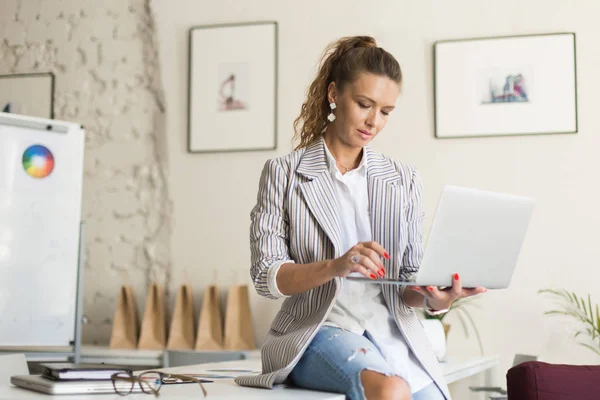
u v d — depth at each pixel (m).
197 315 3.85
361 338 1.72
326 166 1.85
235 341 3.68
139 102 4.11
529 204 1.72
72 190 3.62
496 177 3.54
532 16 3.57
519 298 3.46
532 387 1.91
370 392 1.54
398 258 1.82
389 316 1.84
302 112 2.04
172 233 3.94
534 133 3.51
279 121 3.83
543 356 3.41
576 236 3.44
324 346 1.68
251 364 2.49
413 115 3.65
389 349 1.77
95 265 4.08
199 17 3.98
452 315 3.53
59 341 3.53
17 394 1.52
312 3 3.82
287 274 1.70
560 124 3.49
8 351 3.70
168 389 1.67
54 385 1.51
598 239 3.42
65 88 4.23
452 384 3.42
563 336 3.40
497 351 3.46
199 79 3.94
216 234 3.88
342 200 1.86
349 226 1.85
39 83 4.26
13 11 4.35
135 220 4.05
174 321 3.77
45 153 3.56
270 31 3.86
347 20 3.77
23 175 3.50
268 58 3.86
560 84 3.50
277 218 1.82
